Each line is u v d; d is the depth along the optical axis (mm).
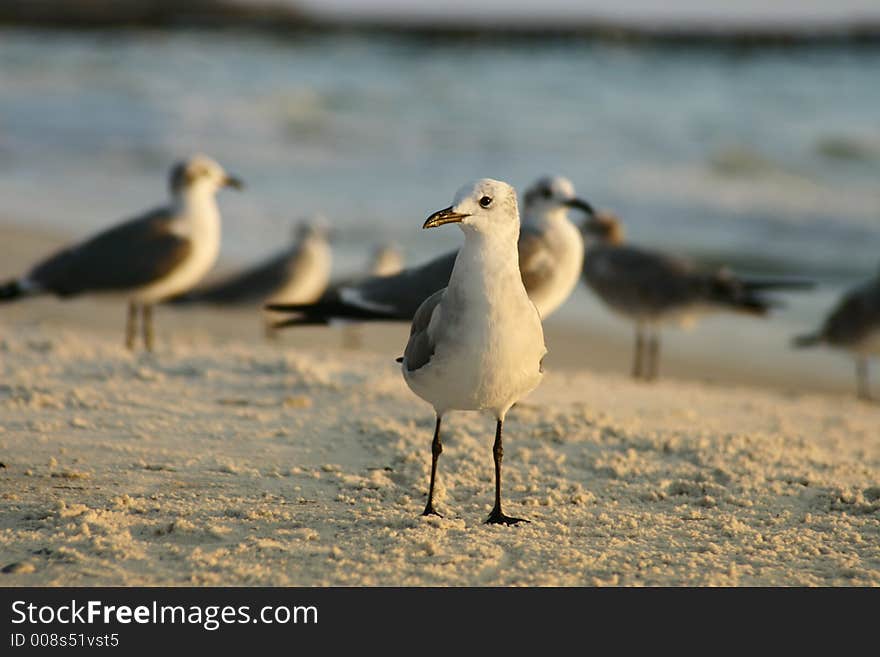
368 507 8094
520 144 38000
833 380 17906
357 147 37875
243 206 29594
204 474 8734
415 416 10680
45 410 10266
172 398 11000
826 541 7742
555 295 12867
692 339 20078
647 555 7344
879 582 7000
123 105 45156
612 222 18766
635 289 16953
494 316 7387
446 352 7480
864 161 35094
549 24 88188
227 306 18812
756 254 25594
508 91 50844
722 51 67125
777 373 18141
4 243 23891
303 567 6938
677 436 10352
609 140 38625
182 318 19609
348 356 14352
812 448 10508
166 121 41875
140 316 19281
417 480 8836
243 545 7238
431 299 7965
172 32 88375
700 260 24891
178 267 15164
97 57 65375
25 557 6926
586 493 8656
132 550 7066
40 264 15516
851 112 43281
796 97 47625
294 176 33594
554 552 7332
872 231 27641
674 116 43250
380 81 54531
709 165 34625
